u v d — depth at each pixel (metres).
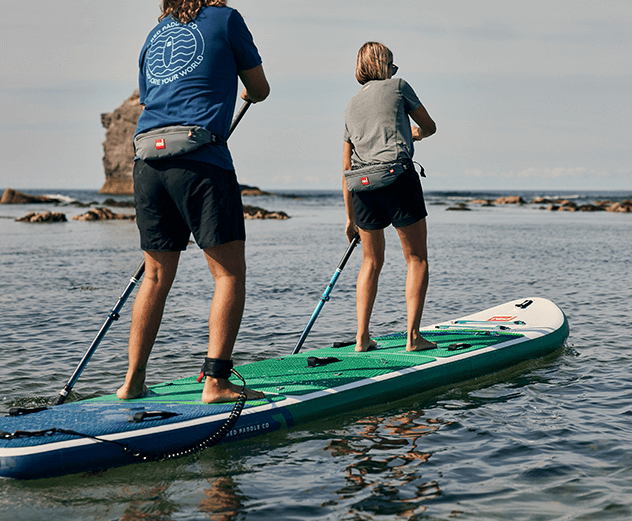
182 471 2.92
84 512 2.53
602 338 5.92
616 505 2.56
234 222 3.16
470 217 40.12
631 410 3.79
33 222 33.53
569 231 25.30
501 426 3.53
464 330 5.31
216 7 3.23
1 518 2.48
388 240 21.78
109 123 92.62
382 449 3.19
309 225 31.88
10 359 5.45
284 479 2.84
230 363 3.33
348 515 2.50
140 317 3.38
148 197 3.18
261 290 9.77
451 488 2.74
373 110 4.32
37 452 2.77
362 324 4.65
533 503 2.59
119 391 3.46
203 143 3.04
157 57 3.23
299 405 3.51
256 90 3.41
